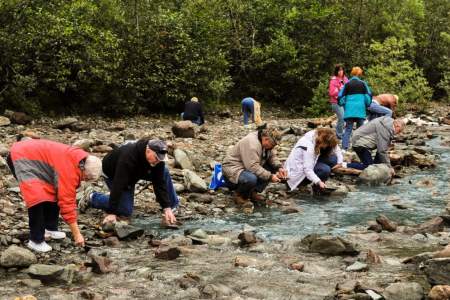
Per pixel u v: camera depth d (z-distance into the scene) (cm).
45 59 1658
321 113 2388
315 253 586
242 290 474
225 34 2397
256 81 2609
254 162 795
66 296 453
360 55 2627
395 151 1205
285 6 2581
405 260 544
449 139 1496
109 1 1927
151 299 454
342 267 536
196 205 794
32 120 1620
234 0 2514
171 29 1998
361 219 739
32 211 560
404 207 801
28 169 552
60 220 686
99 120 1803
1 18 1573
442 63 3094
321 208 802
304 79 2505
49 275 492
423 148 1351
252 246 609
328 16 2558
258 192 847
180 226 697
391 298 435
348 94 1192
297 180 866
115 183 639
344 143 1225
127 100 1916
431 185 953
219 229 686
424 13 3158
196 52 2053
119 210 688
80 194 785
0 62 1586
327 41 2597
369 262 546
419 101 2531
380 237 644
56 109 1802
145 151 632
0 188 795
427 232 670
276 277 507
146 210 762
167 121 1917
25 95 1703
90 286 484
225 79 2173
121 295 462
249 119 2034
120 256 570
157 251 564
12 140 1240
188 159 1020
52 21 1619
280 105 2623
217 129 1694
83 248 591
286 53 2461
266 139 805
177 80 1995
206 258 566
